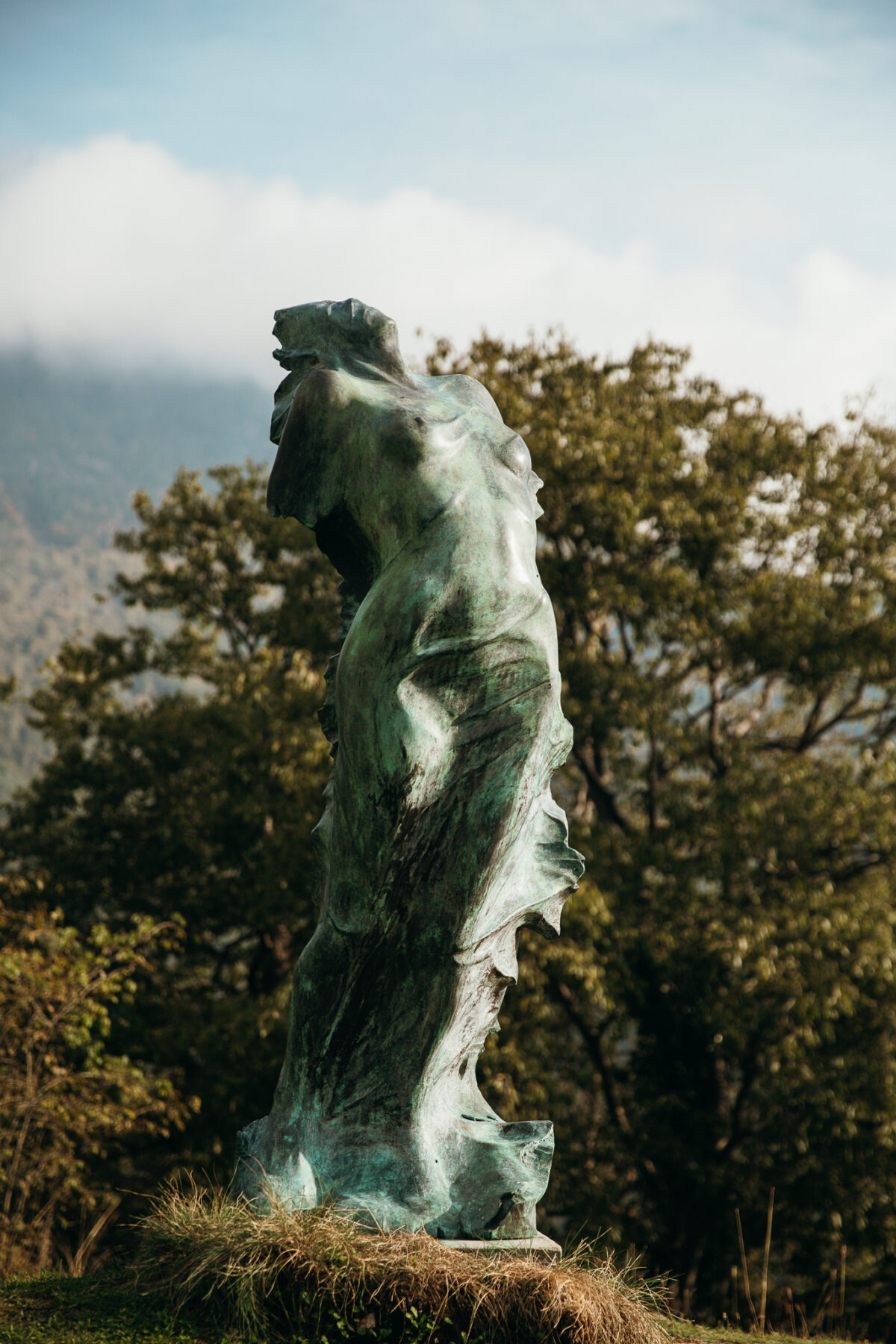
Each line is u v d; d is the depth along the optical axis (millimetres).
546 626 3756
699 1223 12688
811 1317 11883
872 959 11695
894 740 14367
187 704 16453
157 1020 14758
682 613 13391
